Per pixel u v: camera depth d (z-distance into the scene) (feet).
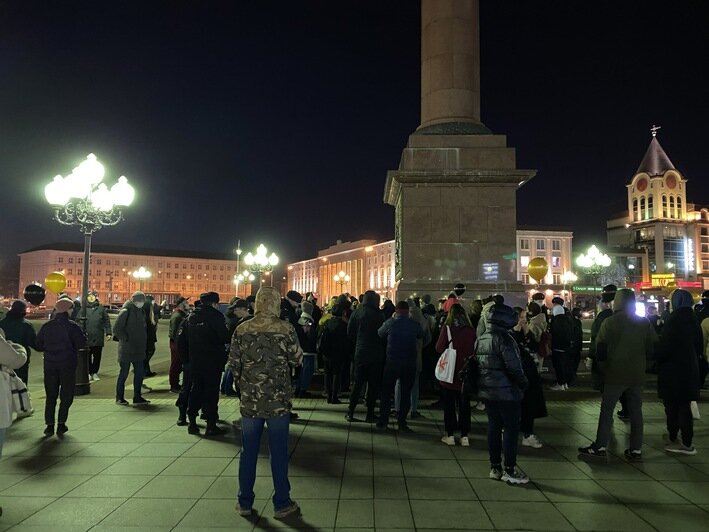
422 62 45.27
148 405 32.78
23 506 16.22
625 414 28.94
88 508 16.08
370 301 28.91
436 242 40.42
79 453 21.93
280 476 15.52
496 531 14.51
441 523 15.01
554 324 37.73
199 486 17.97
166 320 193.77
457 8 43.83
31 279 416.26
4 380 16.69
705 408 32.40
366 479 18.69
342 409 31.81
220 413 30.37
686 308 22.26
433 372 33.19
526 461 21.01
